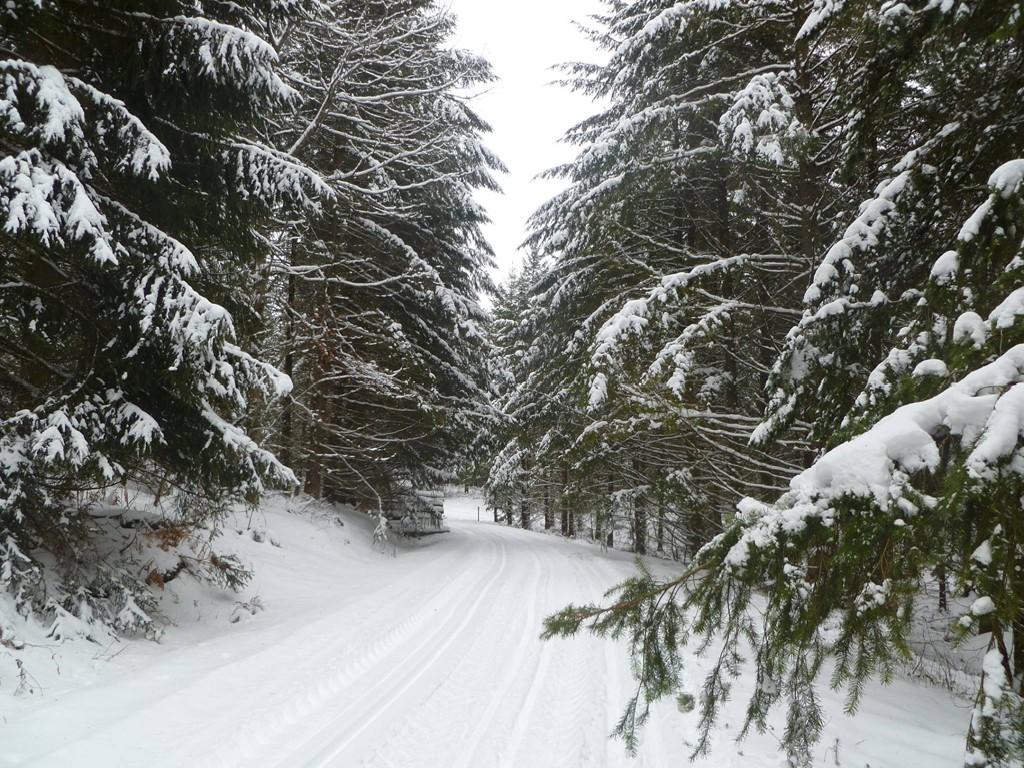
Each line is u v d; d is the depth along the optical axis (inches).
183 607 274.4
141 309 215.3
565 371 538.0
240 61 220.7
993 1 138.7
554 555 595.2
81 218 179.8
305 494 585.6
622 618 117.5
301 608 320.2
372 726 172.9
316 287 570.9
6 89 176.7
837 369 184.1
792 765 129.7
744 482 389.1
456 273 677.9
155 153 203.9
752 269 345.7
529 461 727.7
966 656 246.7
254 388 265.7
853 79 246.8
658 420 366.6
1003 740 80.9
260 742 159.9
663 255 469.7
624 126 348.5
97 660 199.8
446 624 290.7
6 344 236.7
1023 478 75.0
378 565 488.4
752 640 103.3
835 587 91.9
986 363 99.0
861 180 253.1
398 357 570.3
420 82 526.3
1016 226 118.5
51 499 219.9
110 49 233.5
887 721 183.9
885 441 91.4
